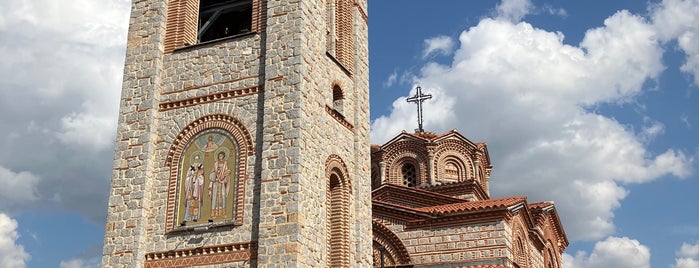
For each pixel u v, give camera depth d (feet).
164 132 82.38
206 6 93.71
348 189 87.86
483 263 104.73
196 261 74.74
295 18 81.46
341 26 98.07
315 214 76.89
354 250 86.43
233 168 77.61
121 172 80.79
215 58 83.87
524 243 118.62
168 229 77.20
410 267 108.88
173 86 84.28
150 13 88.33
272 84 79.10
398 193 134.62
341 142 88.22
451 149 154.30
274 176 74.64
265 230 72.64
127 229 77.61
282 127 76.64
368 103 98.78
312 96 81.00
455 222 108.78
